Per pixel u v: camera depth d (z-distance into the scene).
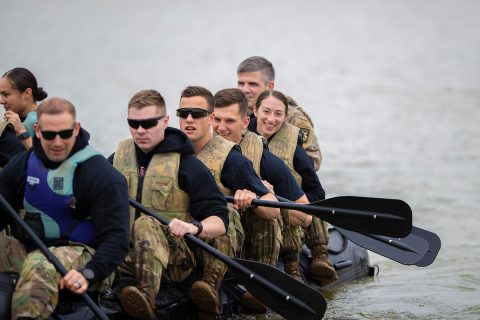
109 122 76.38
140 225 21.77
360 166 60.00
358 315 26.70
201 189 22.83
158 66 154.88
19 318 19.19
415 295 29.17
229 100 26.44
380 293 29.47
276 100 28.77
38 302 19.28
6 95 26.64
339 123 84.56
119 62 160.25
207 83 128.75
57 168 20.30
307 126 31.41
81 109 86.56
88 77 128.50
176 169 22.95
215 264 23.48
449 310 27.39
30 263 19.53
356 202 23.64
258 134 29.23
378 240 27.22
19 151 24.97
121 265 22.83
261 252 25.80
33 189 20.31
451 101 103.75
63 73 133.88
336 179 54.94
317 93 115.88
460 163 61.28
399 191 50.66
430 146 69.38
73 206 20.30
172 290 23.53
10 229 22.31
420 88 120.44
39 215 20.42
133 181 23.19
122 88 114.69
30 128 26.44
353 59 180.12
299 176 29.05
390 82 130.38
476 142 71.50
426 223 41.34
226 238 23.80
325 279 29.56
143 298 20.92
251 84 32.44
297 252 27.91
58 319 20.11
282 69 155.88
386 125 82.69
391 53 198.00
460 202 47.06
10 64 146.12
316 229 29.42
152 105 22.58
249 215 25.89
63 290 20.52
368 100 106.25
